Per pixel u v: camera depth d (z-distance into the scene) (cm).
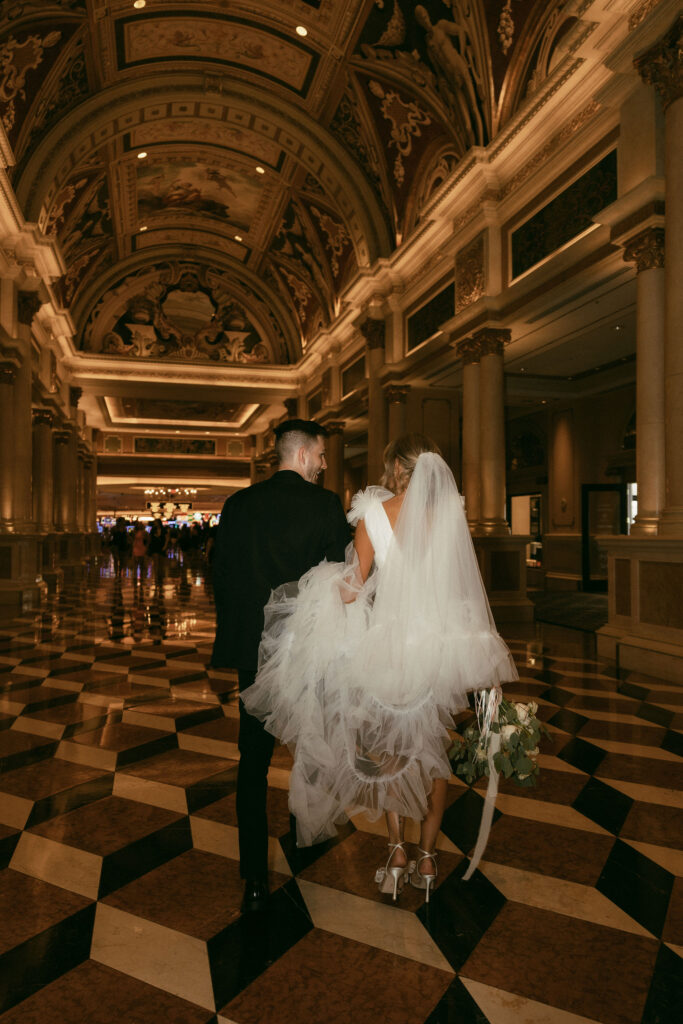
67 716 427
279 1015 160
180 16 1033
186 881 225
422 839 219
